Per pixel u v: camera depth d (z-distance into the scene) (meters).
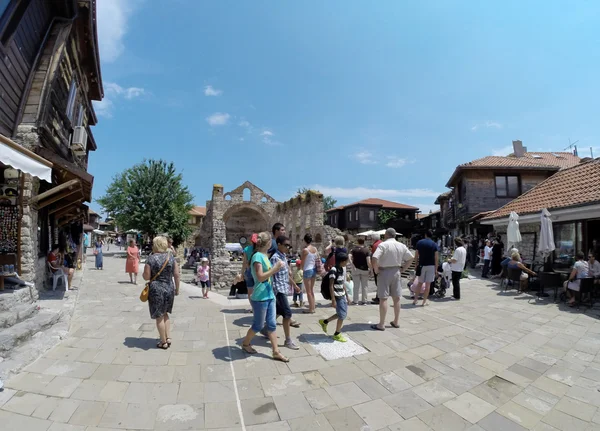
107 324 6.25
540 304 8.73
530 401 3.91
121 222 35.50
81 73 11.58
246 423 3.34
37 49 8.03
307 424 3.36
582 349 5.49
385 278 6.32
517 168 21.95
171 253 5.29
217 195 28.28
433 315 7.50
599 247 10.29
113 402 3.59
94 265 21.14
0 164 6.91
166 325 5.18
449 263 9.82
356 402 3.79
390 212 44.94
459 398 3.94
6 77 6.80
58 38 8.33
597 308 8.30
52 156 7.55
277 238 5.39
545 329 6.52
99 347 5.04
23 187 7.10
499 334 6.18
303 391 3.99
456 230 28.36
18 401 3.46
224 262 17.84
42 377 3.99
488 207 22.30
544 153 28.67
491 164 22.22
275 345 4.84
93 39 10.65
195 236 50.41
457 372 4.59
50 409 3.37
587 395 4.06
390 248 6.32
